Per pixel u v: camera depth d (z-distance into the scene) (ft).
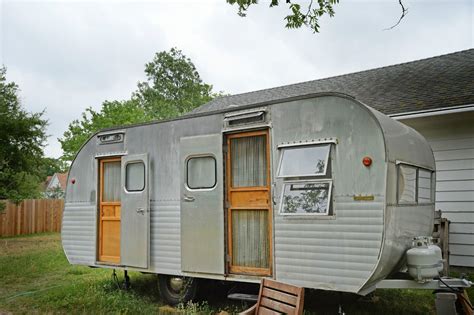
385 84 32.27
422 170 17.35
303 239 14.93
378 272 13.41
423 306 18.04
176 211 18.92
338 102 14.71
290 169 15.51
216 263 17.34
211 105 44.14
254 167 16.90
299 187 15.25
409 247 15.23
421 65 34.96
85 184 23.06
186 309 18.17
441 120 26.25
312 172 14.92
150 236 19.83
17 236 56.75
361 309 17.66
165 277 19.93
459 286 14.11
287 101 15.99
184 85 124.77
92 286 22.45
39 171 49.65
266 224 16.33
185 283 18.94
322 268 14.40
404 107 26.14
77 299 20.06
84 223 22.85
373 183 13.64
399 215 14.33
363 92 31.76
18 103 45.83
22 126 43.06
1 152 42.16
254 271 16.43
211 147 17.93
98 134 22.68
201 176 18.26
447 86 27.61
